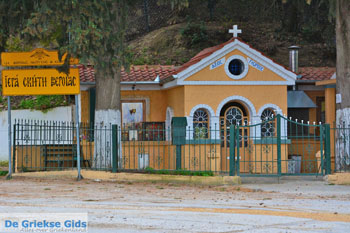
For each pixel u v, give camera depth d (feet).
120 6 64.23
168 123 85.20
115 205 46.42
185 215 41.86
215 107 78.89
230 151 62.90
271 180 66.69
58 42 61.26
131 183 63.10
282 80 81.35
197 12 155.53
